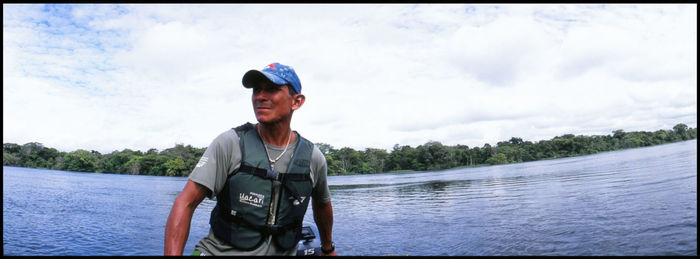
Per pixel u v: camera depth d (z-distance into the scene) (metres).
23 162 94.75
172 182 35.12
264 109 1.51
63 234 7.28
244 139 1.57
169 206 12.82
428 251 5.16
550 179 18.77
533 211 7.94
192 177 1.43
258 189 1.53
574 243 4.70
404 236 6.38
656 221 5.40
